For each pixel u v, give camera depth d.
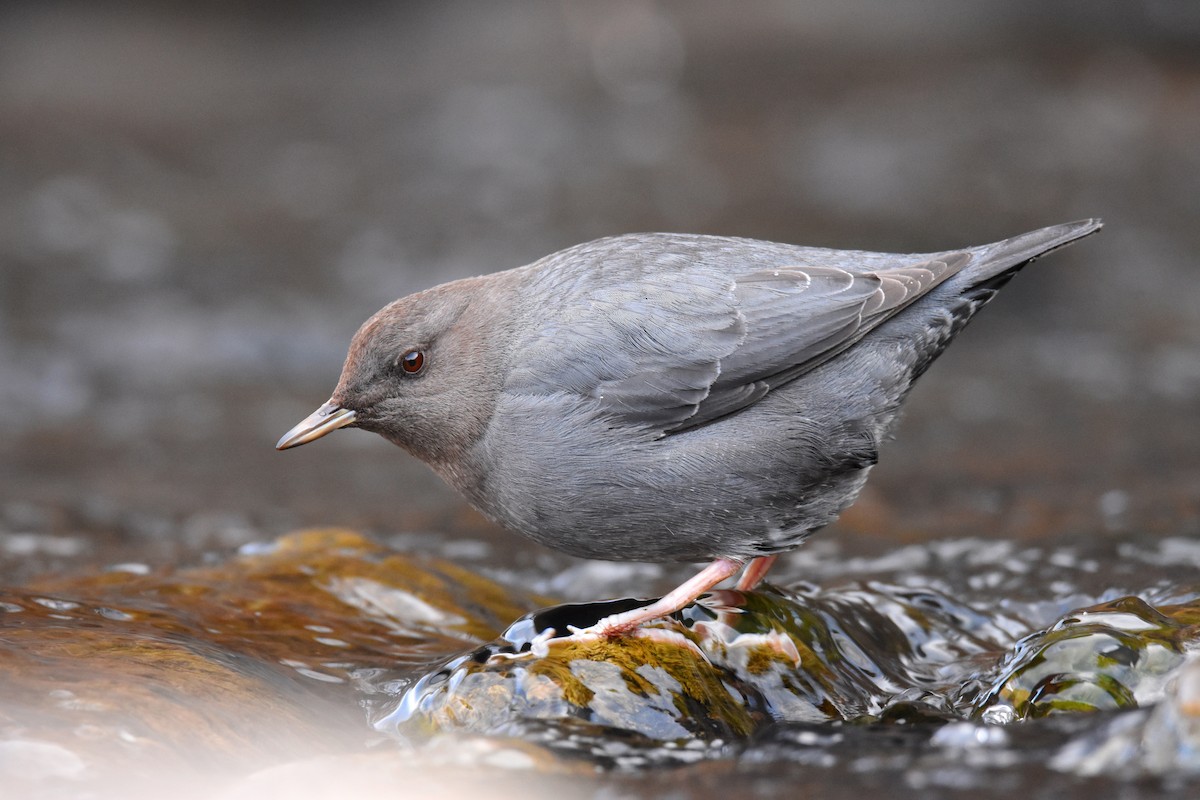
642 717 6.16
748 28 32.28
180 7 33.56
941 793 4.89
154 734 5.54
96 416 16.31
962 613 8.45
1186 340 17.77
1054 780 4.92
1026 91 26.92
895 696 7.09
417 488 13.63
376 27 34.00
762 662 7.01
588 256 8.34
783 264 8.24
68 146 25.97
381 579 8.48
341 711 6.44
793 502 8.05
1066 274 19.50
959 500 12.15
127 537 11.12
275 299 19.58
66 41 32.16
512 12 34.03
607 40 32.19
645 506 7.92
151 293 19.69
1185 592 8.24
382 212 22.67
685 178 23.41
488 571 10.45
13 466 14.12
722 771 5.35
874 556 10.16
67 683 5.90
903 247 20.11
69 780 5.09
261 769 5.56
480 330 8.22
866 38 31.14
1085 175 22.56
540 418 7.92
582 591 9.96
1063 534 10.38
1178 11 29.14
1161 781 4.80
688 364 7.86
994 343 18.53
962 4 31.50
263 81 30.95
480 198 23.05
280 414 16.58
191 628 7.23
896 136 24.83
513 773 5.32
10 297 19.23
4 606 7.11
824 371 8.00
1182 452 13.44
